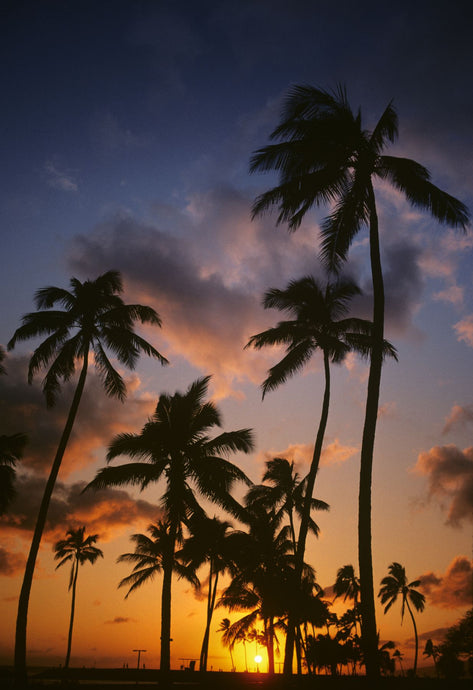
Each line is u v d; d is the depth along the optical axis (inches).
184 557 1790.1
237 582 1749.5
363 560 628.4
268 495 1700.3
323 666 925.2
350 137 777.6
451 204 746.2
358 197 782.5
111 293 1239.5
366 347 1214.9
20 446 1148.5
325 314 1249.4
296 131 786.2
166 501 1082.1
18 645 954.1
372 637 595.8
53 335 1162.6
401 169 767.7
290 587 1280.8
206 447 1135.6
